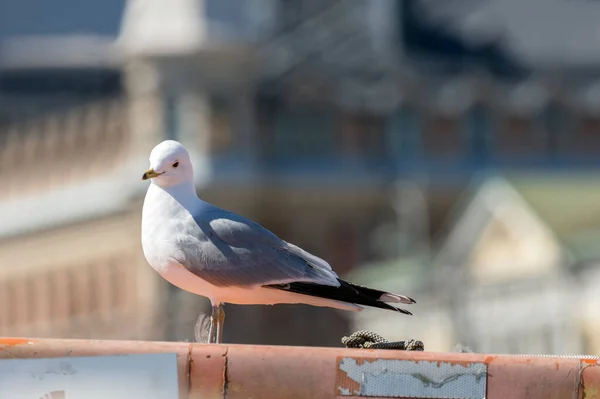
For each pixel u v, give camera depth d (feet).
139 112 176.24
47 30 198.80
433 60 193.36
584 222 134.82
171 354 28.55
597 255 124.36
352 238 187.01
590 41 200.95
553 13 203.82
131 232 174.60
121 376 28.32
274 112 184.03
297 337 158.30
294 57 185.57
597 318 119.55
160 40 174.70
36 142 184.14
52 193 181.47
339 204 185.47
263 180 181.98
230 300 35.37
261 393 29.04
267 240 35.24
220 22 177.58
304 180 184.34
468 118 191.11
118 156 178.29
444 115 189.78
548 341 124.98
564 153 192.65
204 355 29.07
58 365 28.22
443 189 187.73
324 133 186.80
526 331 127.13
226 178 177.58
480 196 140.46
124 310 175.22
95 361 28.35
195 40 174.50
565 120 193.16
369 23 189.88
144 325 168.76
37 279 182.80
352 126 188.03
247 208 181.78
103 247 177.17
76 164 181.37
